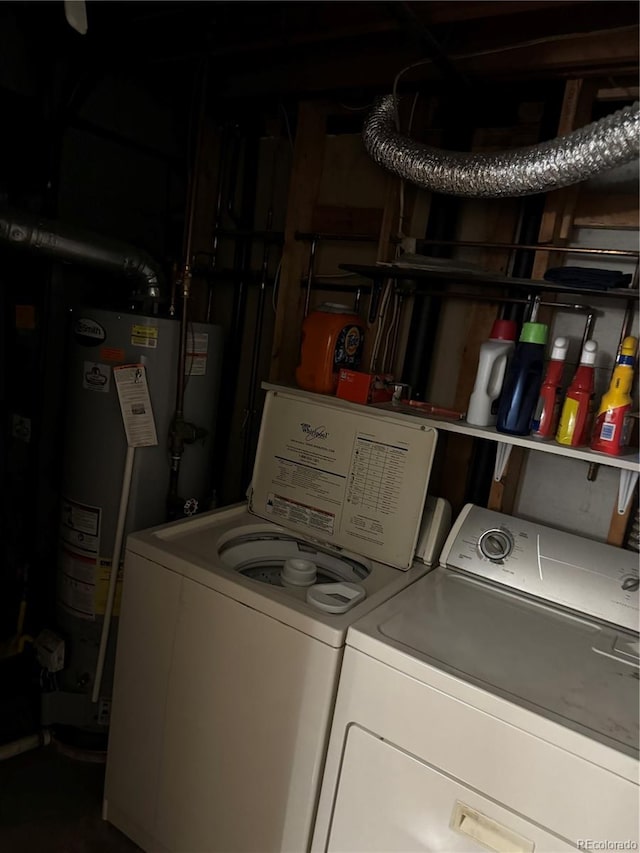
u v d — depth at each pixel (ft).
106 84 6.52
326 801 4.23
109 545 6.13
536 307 5.52
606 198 5.29
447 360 6.34
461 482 6.10
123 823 5.44
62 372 6.65
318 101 6.42
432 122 6.25
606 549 4.94
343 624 4.13
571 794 3.33
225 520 5.98
